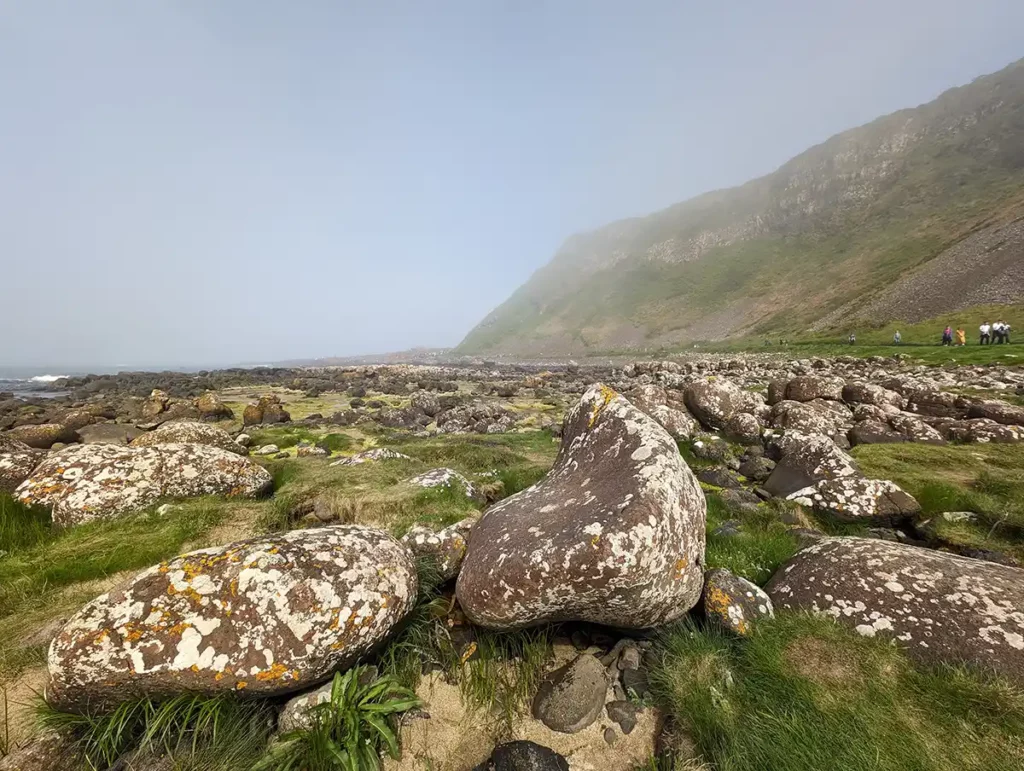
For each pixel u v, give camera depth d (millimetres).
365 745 3463
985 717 3285
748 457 11375
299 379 46156
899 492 7516
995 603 4094
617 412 6344
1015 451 9883
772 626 4422
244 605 3783
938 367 27359
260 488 9227
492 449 11992
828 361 33781
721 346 87000
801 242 149000
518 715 3994
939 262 69312
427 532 5766
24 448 12039
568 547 4141
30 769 3207
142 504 7863
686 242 191250
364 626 4035
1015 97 137500
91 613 3705
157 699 3617
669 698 3916
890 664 3836
